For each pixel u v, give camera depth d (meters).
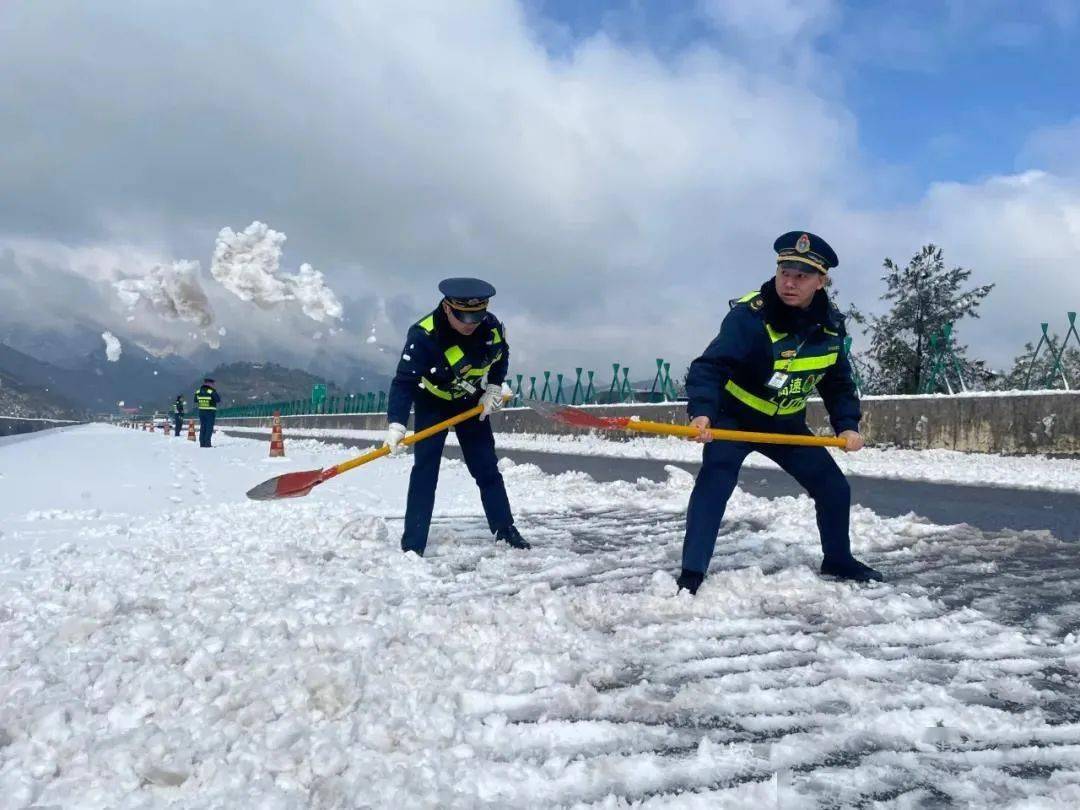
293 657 2.92
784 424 4.56
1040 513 7.43
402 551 5.43
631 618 3.68
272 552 5.34
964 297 19.78
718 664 3.04
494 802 2.00
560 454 18.16
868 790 2.07
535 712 2.61
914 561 5.04
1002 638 3.29
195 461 16.44
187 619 3.60
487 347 5.56
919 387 19.78
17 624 3.60
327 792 2.01
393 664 2.91
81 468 13.78
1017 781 2.09
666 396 24.41
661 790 2.09
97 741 2.29
